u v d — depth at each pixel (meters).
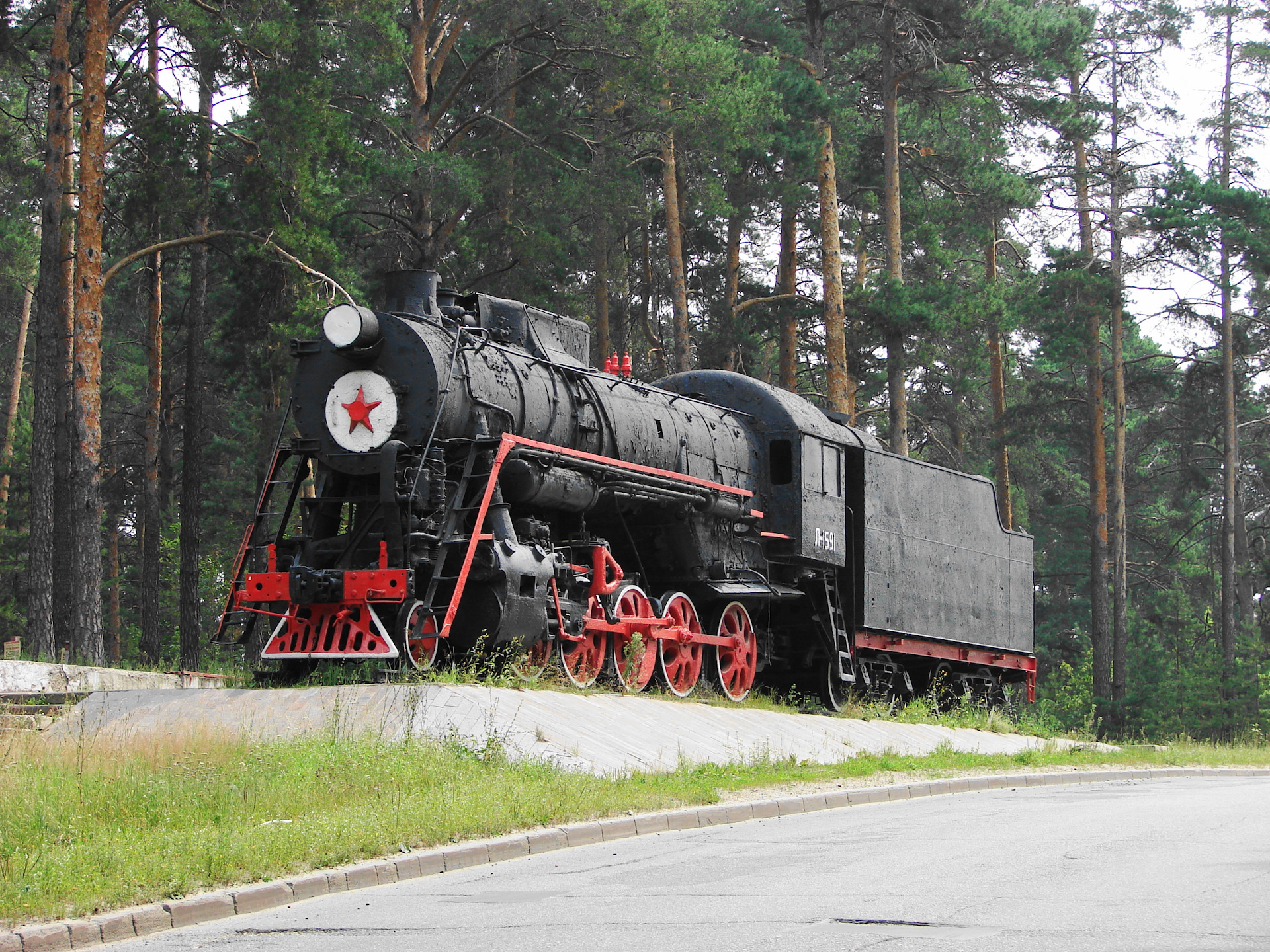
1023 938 5.91
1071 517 51.62
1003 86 30.97
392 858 8.72
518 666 14.75
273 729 12.12
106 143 26.67
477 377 15.23
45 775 10.18
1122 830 9.68
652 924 6.59
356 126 27.66
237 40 23.66
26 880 7.61
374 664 14.16
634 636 16.53
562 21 26.98
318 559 14.82
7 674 16.73
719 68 27.02
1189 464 45.56
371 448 14.73
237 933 7.06
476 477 14.88
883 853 8.73
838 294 30.05
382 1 24.33
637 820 10.38
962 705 22.83
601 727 13.62
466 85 31.50
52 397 22.47
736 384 20.55
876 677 21.89
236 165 26.03
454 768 11.05
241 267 26.30
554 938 6.36
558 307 31.73
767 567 19.53
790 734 16.25
